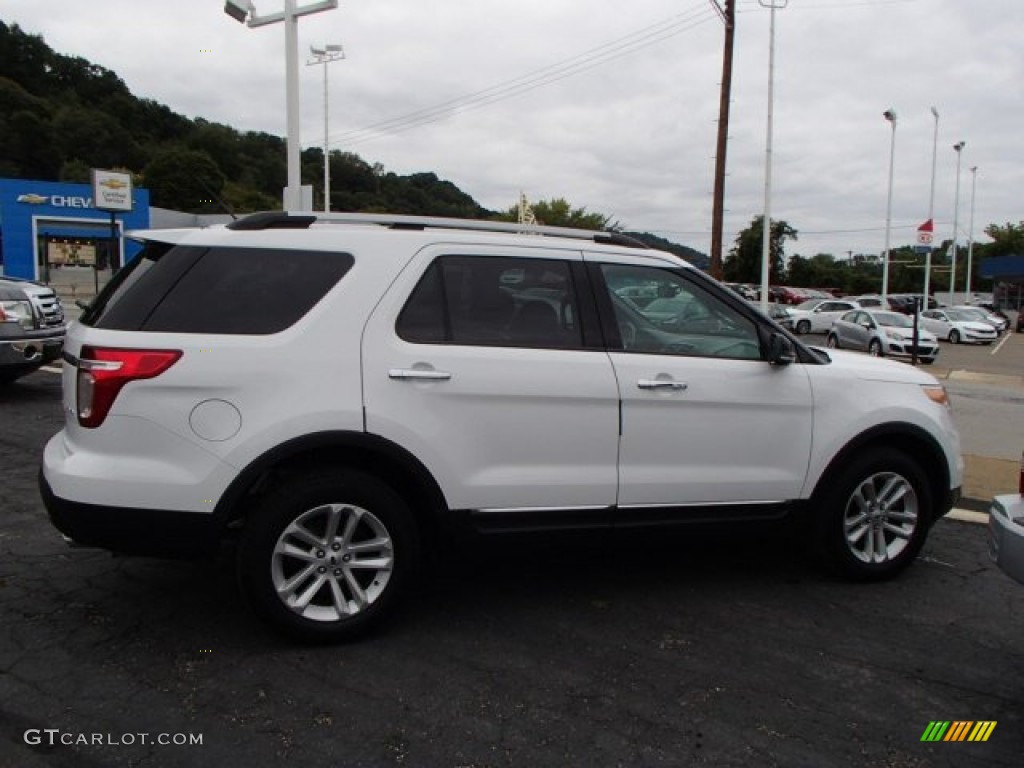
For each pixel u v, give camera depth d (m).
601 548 4.08
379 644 3.71
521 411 3.81
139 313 3.46
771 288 56.03
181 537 3.43
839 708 3.27
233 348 3.46
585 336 4.00
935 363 23.64
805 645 3.82
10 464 6.75
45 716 3.05
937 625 4.09
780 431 4.29
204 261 3.57
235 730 2.98
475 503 3.78
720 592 4.45
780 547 5.23
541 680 3.41
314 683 3.34
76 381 3.47
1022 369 22.20
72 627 3.80
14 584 4.29
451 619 4.00
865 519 4.58
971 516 6.09
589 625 3.97
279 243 3.67
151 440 3.39
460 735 2.99
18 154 73.56
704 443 4.14
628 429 3.98
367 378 3.58
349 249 3.73
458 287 3.85
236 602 4.12
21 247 40.19
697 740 3.00
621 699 3.28
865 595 4.46
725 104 25.53
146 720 3.04
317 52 37.19
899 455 4.57
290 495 3.51
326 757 2.83
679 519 4.15
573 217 65.19
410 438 3.63
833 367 4.50
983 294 74.19
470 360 3.73
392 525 3.68
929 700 3.36
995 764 2.93
